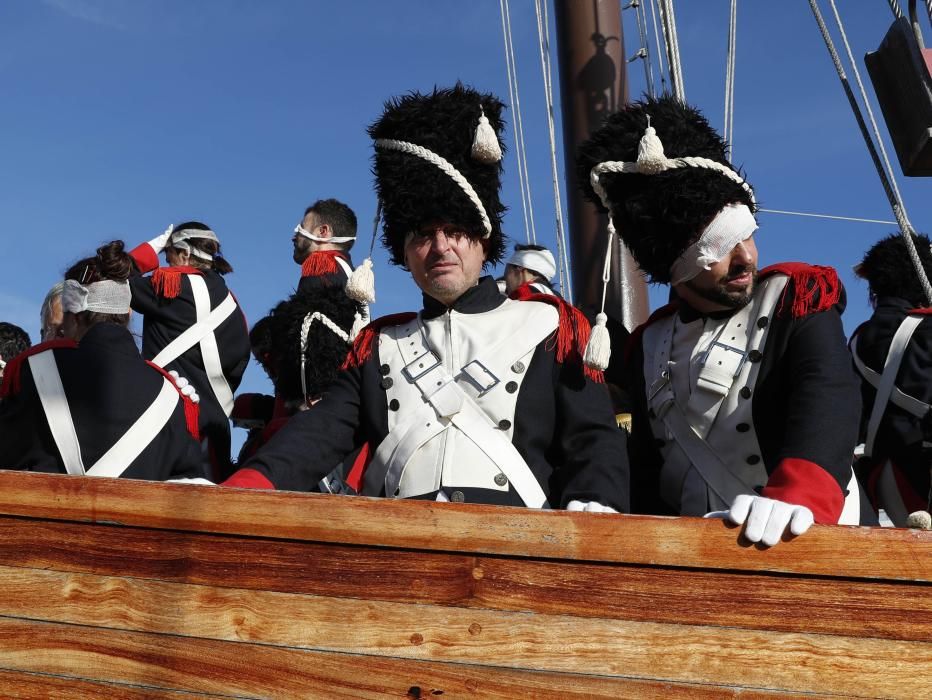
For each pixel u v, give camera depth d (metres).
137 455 3.02
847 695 2.06
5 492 2.26
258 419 4.53
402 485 2.52
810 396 2.40
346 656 2.15
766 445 2.57
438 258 2.65
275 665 2.16
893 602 2.08
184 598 2.21
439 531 2.16
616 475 2.49
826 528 2.10
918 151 2.75
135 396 3.07
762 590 2.10
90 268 3.19
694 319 2.71
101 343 3.10
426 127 2.71
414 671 2.13
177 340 4.22
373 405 2.65
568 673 2.11
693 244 2.54
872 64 2.93
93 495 2.24
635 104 2.69
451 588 2.15
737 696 2.08
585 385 2.59
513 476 2.49
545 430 2.57
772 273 2.62
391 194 2.70
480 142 2.66
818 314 2.52
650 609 2.12
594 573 2.13
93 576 2.24
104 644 2.21
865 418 3.70
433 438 2.54
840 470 2.29
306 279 4.81
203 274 4.38
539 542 2.14
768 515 2.10
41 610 2.24
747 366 2.57
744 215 2.54
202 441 4.17
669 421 2.68
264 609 2.18
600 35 5.55
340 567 2.18
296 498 2.20
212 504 2.21
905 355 3.54
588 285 5.35
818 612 2.09
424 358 2.63
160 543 2.23
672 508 2.70
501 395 2.55
